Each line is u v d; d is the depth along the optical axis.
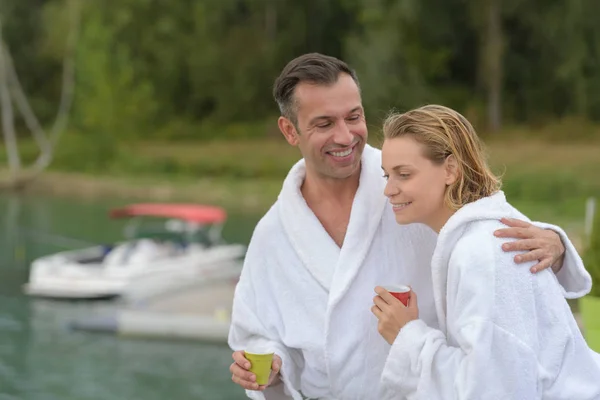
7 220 33.03
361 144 3.47
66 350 16.36
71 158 46.22
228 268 21.66
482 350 2.84
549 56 51.53
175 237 27.62
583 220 29.05
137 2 55.31
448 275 3.02
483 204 3.05
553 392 2.93
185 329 16.67
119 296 20.23
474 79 55.44
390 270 3.58
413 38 49.44
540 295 2.96
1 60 51.66
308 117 3.41
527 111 52.31
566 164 40.38
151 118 53.34
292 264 3.66
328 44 58.66
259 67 58.00
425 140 3.07
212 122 57.53
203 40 57.75
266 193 38.09
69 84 54.22
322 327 3.59
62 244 27.89
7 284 22.17
